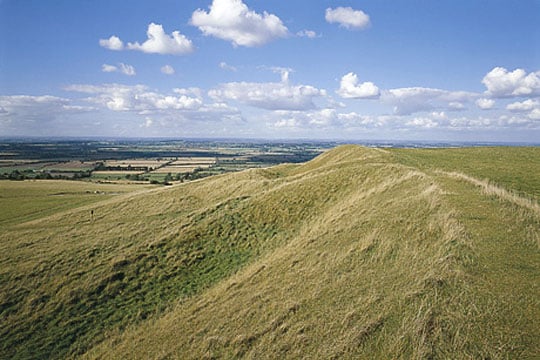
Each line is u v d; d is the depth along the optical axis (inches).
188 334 802.2
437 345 522.3
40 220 2255.2
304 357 600.4
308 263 935.0
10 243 1660.9
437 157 2250.2
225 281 1094.4
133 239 1530.5
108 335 949.2
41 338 960.9
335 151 2842.0
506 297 571.8
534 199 1159.0
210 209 1663.4
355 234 986.1
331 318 671.8
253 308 804.6
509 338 497.7
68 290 1150.3
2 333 980.6
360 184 1486.2
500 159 2122.3
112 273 1222.9
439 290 623.8
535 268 644.1
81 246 1508.4
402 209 1026.1
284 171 3019.2
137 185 5002.5
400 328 579.5
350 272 813.2
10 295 1144.8
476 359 481.7
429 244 797.9
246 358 649.6
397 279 715.4
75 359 880.9
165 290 1135.0
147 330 914.1
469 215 878.4
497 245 727.7
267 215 1483.8
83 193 3880.4
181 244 1387.8
